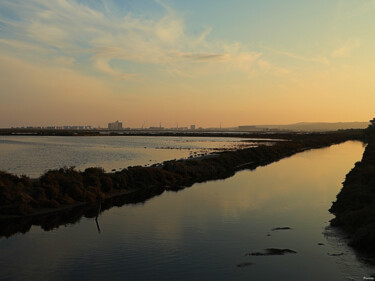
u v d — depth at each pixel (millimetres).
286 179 44156
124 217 25391
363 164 43719
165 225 23219
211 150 88688
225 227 22719
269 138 167750
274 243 19422
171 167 46281
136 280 14820
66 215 25797
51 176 30328
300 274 15305
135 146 104375
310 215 25656
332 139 140750
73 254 17844
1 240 20031
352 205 25797
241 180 44156
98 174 34750
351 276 15094
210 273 15453
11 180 28469
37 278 15039
